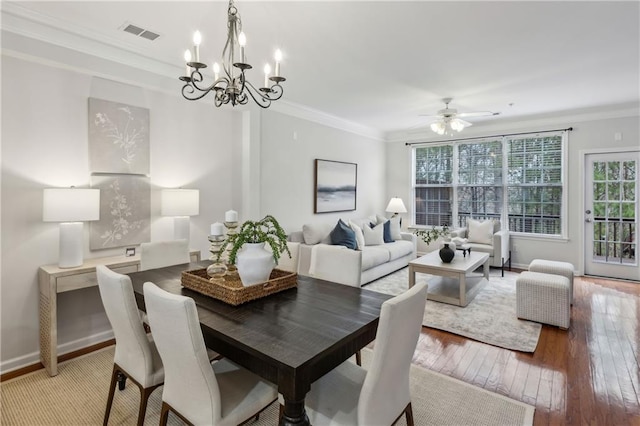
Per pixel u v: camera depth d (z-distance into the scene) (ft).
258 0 7.23
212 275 7.33
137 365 5.69
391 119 19.12
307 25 8.35
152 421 6.59
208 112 12.64
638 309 12.62
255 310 5.83
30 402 7.18
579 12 7.82
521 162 19.27
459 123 14.90
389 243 18.80
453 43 9.42
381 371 4.34
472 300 13.39
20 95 8.28
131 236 10.44
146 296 4.83
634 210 16.38
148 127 10.76
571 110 16.93
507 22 8.28
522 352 9.32
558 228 18.25
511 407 7.00
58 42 8.48
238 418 4.78
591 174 17.37
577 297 14.03
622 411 6.86
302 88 13.46
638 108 15.93
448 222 21.85
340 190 19.30
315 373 4.36
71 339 9.34
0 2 7.37
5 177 8.13
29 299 8.57
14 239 8.31
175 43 9.30
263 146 14.69
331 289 7.12
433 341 10.00
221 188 13.19
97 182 9.66
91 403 7.16
